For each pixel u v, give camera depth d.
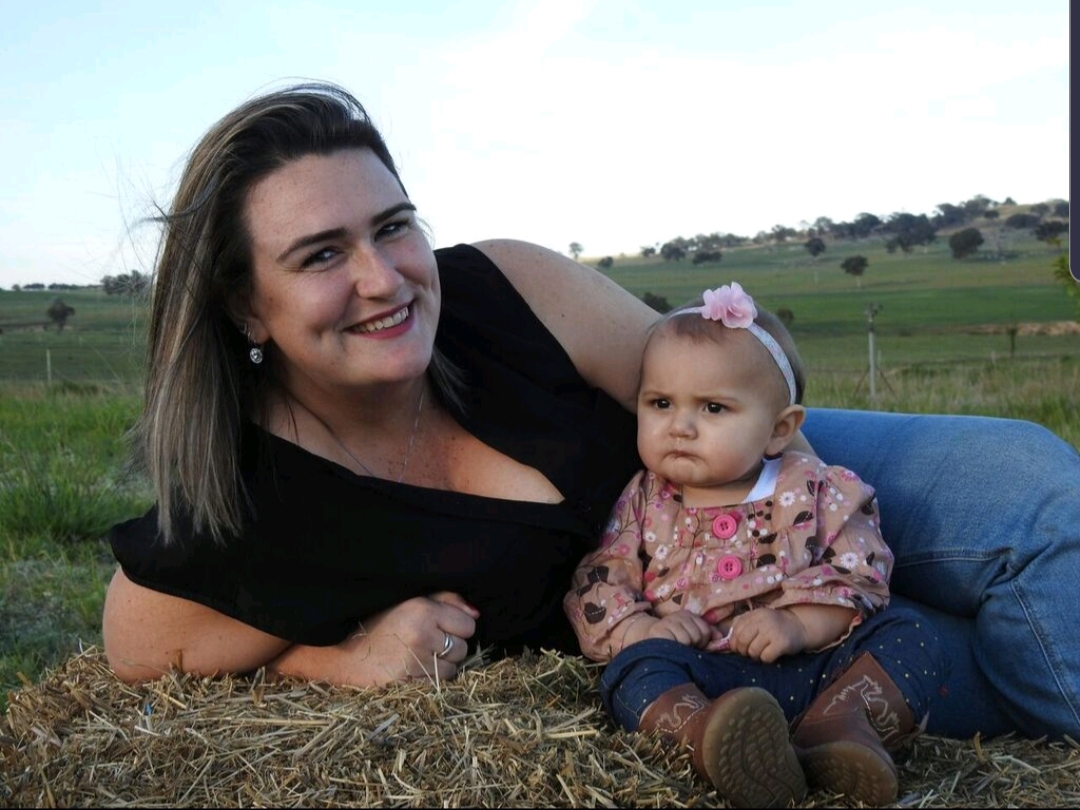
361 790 2.42
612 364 3.53
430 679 2.86
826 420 3.93
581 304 3.55
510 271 3.54
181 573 2.96
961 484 3.41
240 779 2.52
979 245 97.75
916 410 11.97
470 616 3.04
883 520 3.51
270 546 2.94
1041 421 10.95
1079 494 3.24
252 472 2.96
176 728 2.73
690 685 2.70
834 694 2.71
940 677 2.79
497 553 3.02
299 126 2.86
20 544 6.41
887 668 2.73
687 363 3.05
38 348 20.39
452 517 3.04
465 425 3.19
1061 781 2.76
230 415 2.94
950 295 71.81
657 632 2.91
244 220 2.82
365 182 2.84
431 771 2.47
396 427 3.15
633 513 3.19
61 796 2.46
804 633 2.84
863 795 2.50
